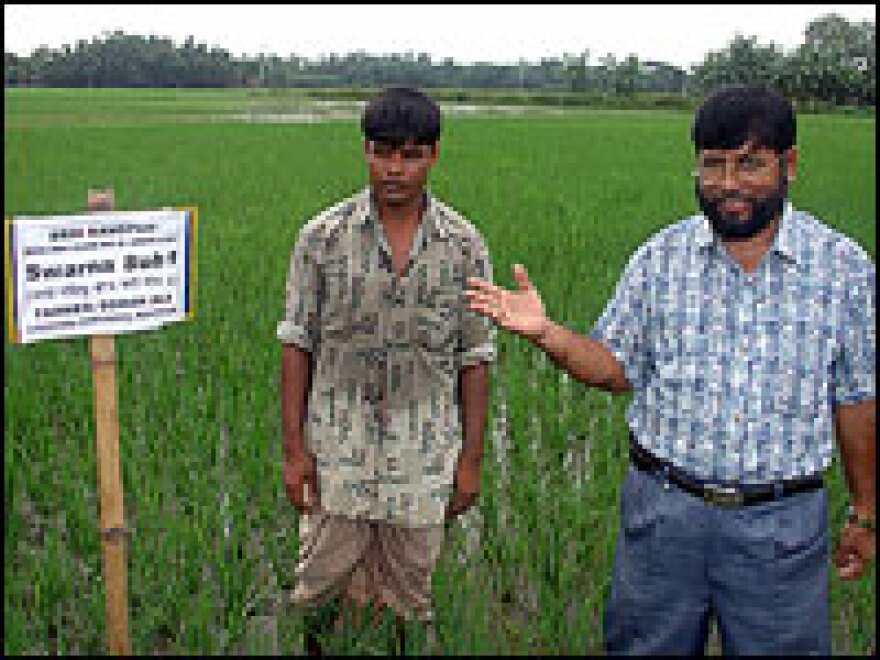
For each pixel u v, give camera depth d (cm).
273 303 803
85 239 326
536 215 1338
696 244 293
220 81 11475
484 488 502
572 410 633
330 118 4691
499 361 744
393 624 396
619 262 1002
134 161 2203
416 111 312
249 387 629
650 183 1852
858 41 7731
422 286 342
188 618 396
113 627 373
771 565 298
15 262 312
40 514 503
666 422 303
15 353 696
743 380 288
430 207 344
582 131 3684
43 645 387
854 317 285
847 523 322
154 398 611
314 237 344
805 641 309
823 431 293
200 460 529
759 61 7644
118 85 10950
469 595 424
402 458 360
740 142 269
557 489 519
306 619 400
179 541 449
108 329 341
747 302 287
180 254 353
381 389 356
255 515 501
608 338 314
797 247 283
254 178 1848
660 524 308
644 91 9725
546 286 886
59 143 2700
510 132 3559
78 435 569
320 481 369
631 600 326
